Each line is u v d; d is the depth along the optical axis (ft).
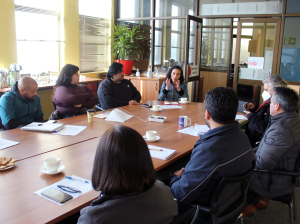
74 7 16.43
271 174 5.85
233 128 4.16
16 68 12.80
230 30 20.04
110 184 2.48
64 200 3.70
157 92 17.58
